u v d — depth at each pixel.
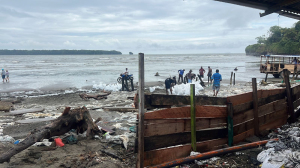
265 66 27.41
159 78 28.28
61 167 4.96
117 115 10.09
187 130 4.74
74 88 21.02
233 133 5.28
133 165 5.05
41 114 10.59
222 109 5.16
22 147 5.48
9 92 19.00
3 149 5.97
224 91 17.02
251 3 6.09
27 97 16.38
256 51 153.88
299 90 7.86
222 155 4.98
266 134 6.03
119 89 19.34
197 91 16.69
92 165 5.00
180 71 22.94
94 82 24.69
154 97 4.29
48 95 17.44
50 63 66.25
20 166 5.01
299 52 88.88
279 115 6.70
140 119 4.00
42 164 5.08
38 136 5.88
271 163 4.09
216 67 47.25
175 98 4.53
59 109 11.96
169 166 4.31
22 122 8.87
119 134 7.24
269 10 6.52
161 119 4.37
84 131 7.19
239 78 27.45
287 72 6.91
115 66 50.97
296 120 7.14
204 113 4.87
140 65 3.90
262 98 6.07
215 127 5.11
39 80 26.86
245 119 5.61
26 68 45.00
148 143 4.26
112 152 5.68
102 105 12.84
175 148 4.59
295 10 6.70
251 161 4.61
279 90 6.75
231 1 5.81
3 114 10.64
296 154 4.25
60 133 6.65
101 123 8.59
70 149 6.03
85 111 6.98
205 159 4.77
